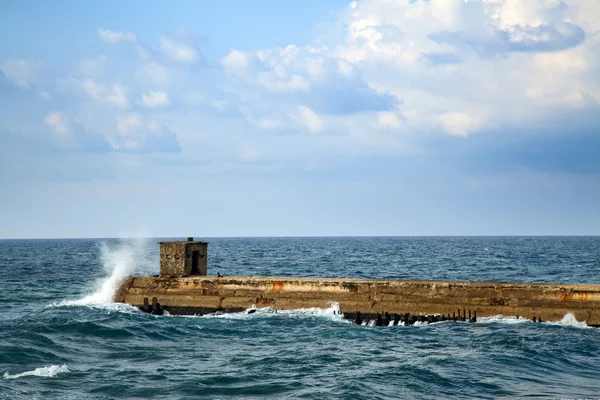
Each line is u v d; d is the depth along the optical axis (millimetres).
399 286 89312
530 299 85625
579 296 83938
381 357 69438
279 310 91312
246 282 94188
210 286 95125
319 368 64875
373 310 88000
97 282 164250
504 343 74812
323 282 91688
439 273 189000
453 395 56438
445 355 70188
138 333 81188
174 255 99625
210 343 76938
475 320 85562
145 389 57406
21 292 137625
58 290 142250
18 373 61594
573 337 77125
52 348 72438
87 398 54562
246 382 59844
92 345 75125
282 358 68812
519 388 58438
